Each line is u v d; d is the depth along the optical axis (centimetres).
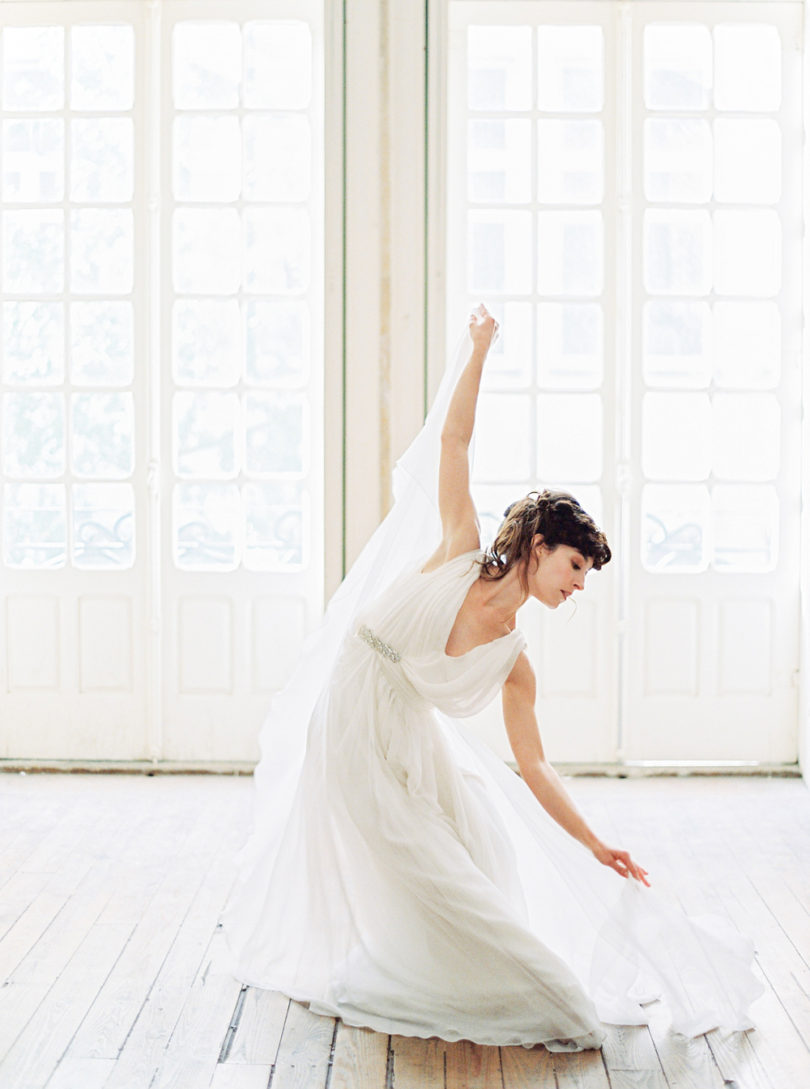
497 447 488
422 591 268
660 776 488
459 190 483
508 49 480
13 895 350
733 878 369
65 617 491
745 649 490
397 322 461
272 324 488
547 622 487
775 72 481
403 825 264
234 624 490
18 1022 271
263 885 302
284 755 311
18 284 490
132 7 478
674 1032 269
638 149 480
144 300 483
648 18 477
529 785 272
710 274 485
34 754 495
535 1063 254
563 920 290
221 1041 262
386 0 454
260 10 478
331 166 457
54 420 491
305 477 489
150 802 448
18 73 486
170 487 488
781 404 486
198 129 484
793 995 288
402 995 270
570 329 487
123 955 307
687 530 490
